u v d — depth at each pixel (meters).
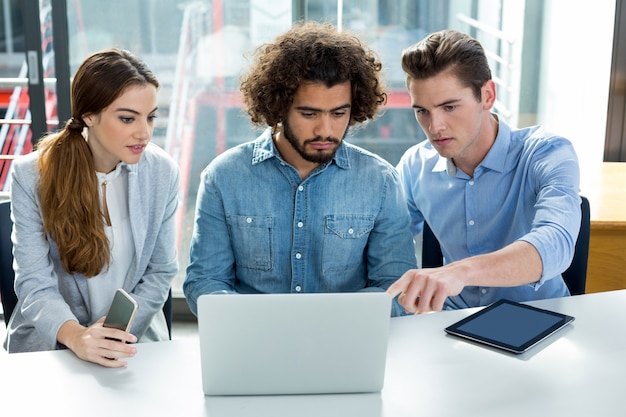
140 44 3.08
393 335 1.47
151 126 1.74
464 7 3.02
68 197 1.69
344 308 1.22
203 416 1.19
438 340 1.45
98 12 3.03
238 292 1.83
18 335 1.73
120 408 1.21
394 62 3.09
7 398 1.24
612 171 2.79
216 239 1.78
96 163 1.77
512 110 3.09
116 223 1.80
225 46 3.08
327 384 1.25
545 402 1.21
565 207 1.61
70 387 1.28
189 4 3.04
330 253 1.77
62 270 1.78
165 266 1.86
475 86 1.68
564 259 1.55
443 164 1.88
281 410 1.21
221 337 1.22
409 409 1.21
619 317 1.54
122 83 1.64
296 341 1.23
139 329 1.75
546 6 2.98
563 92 3.06
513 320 1.51
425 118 1.73
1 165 3.80
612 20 2.94
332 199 1.76
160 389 1.27
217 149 3.21
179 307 3.26
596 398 1.22
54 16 2.97
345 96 1.60
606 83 3.01
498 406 1.21
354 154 1.80
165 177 1.85
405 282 1.40
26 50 3.00
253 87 1.72
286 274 1.79
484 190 1.84
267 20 3.05
